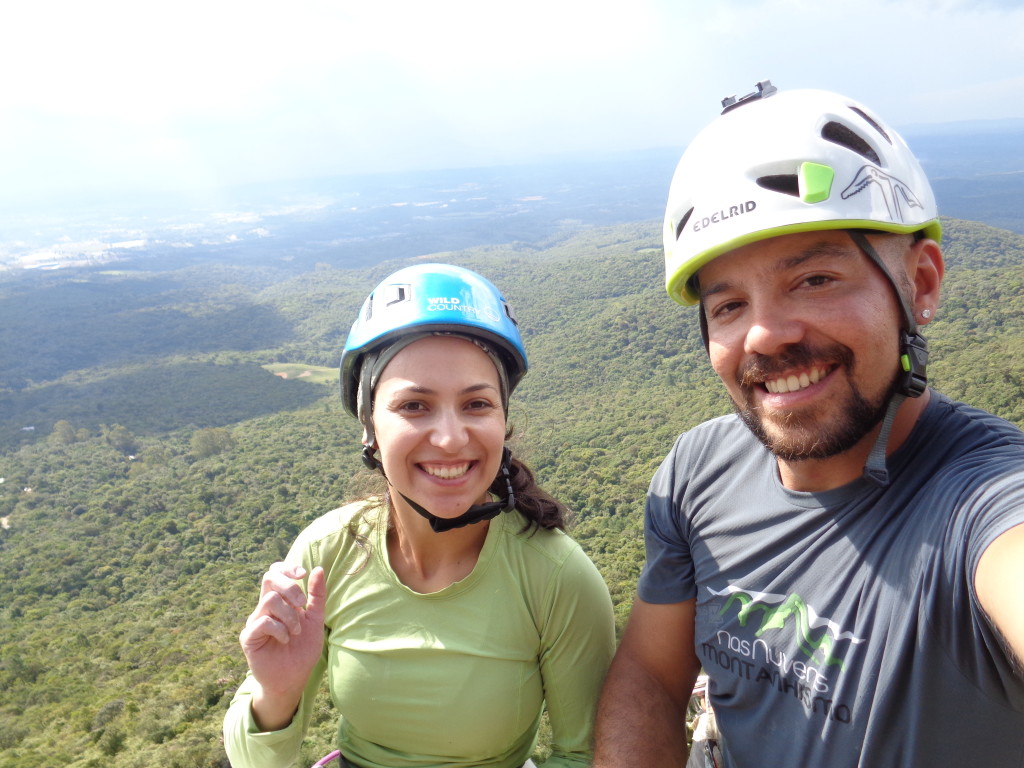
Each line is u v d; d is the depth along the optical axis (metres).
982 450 0.49
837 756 0.51
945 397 0.54
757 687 0.56
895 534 0.51
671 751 0.66
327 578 0.75
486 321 0.66
